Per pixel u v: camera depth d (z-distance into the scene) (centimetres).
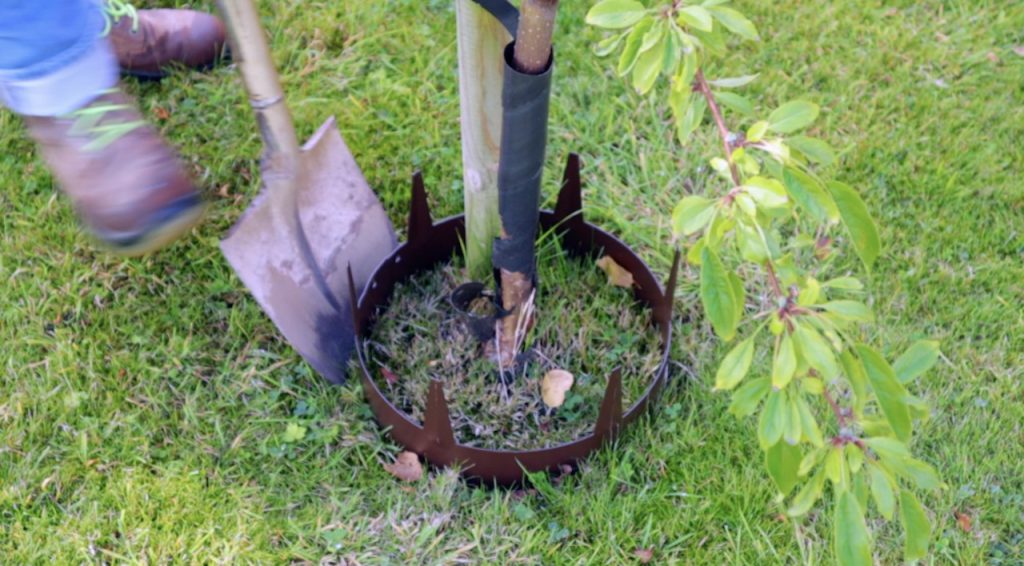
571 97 274
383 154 257
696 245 136
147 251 179
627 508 196
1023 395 216
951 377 219
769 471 145
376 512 196
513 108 162
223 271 230
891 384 128
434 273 230
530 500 198
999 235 247
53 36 155
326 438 204
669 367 218
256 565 187
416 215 218
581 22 289
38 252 230
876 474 135
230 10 169
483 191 204
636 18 137
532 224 185
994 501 200
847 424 145
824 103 274
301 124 261
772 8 297
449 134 263
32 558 185
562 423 208
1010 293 235
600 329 221
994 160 262
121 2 246
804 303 130
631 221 249
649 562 190
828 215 124
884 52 287
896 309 231
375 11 289
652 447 204
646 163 260
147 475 197
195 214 177
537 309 221
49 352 214
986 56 288
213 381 212
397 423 198
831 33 292
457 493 198
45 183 244
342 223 219
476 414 208
